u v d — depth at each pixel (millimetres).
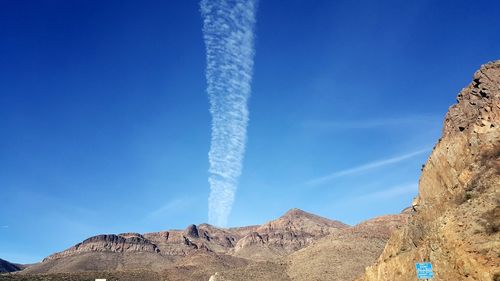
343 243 153125
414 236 52719
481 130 46625
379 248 141125
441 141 53500
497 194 36969
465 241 35688
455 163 48969
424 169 56844
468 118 50062
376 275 59781
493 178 40656
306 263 148250
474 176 43156
